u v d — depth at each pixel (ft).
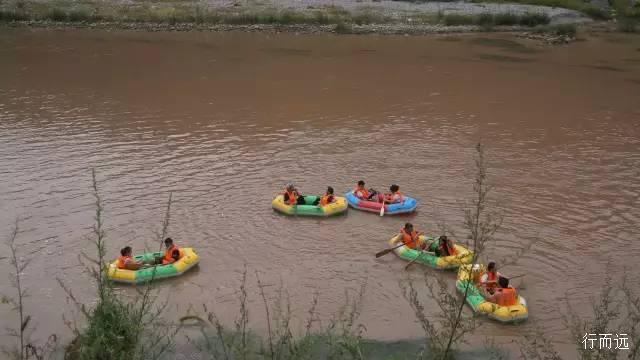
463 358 35.83
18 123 81.51
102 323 24.54
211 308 41.57
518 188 62.75
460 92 101.81
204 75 110.42
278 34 154.61
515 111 91.50
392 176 65.77
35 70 111.24
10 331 38.32
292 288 44.47
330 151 73.20
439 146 75.56
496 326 39.78
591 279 45.80
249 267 47.26
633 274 46.39
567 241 51.49
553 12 177.68
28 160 68.18
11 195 58.80
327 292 44.01
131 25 158.20
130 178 63.67
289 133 79.71
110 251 49.01
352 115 88.12
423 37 153.89
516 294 41.55
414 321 40.19
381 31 158.10
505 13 172.86
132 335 24.47
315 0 184.75
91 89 99.60
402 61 125.18
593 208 58.18
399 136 79.15
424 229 53.88
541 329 39.42
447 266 46.42
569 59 130.62
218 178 64.18
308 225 54.44
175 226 53.42
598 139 79.15
